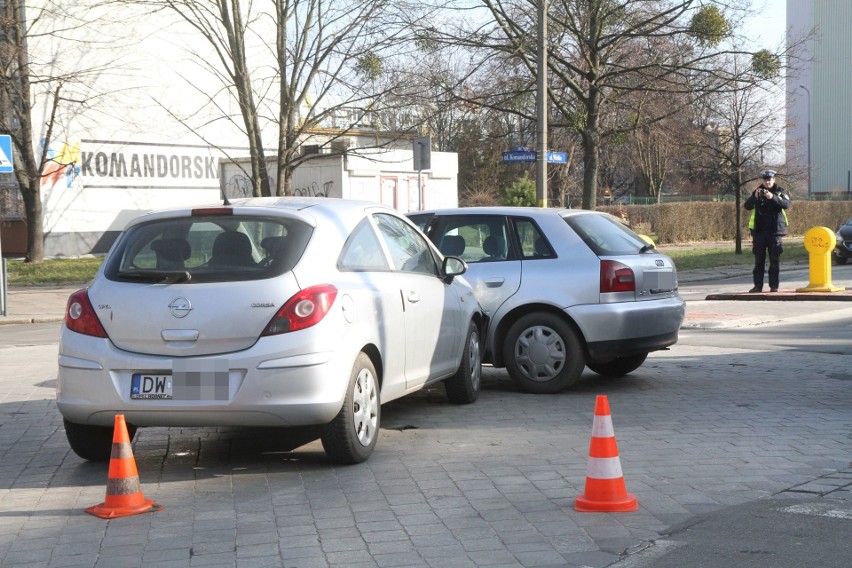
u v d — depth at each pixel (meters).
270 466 6.77
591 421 8.11
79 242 39.22
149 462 7.00
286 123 27.02
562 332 9.30
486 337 9.51
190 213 6.68
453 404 8.95
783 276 27.19
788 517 5.30
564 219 9.53
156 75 41.31
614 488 5.54
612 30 27.02
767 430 7.66
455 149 53.62
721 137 38.94
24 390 10.38
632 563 4.64
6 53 31.67
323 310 6.28
